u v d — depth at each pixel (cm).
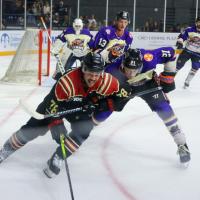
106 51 1099
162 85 839
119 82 761
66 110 736
